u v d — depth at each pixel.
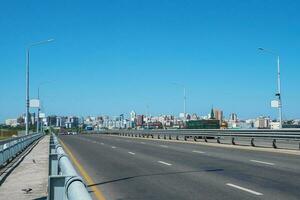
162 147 40.81
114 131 117.12
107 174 19.11
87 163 24.59
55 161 10.22
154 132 74.06
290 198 12.58
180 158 27.30
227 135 44.97
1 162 21.81
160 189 14.59
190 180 16.75
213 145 42.56
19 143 33.25
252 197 12.81
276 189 14.24
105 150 37.19
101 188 14.92
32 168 21.44
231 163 23.31
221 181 16.31
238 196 13.02
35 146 44.22
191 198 12.79
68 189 5.51
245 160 24.92
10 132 90.25
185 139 58.88
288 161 24.00
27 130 54.41
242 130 41.88
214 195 13.26
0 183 15.95
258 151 32.47
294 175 17.88
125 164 23.78
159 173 19.23
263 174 18.30
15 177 17.77
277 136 36.16
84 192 4.96
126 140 62.81
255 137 39.34
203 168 21.05
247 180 16.48
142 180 16.94
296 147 36.06
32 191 14.20
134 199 12.70
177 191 14.12
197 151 33.84
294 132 34.19
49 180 6.34
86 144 49.53
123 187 15.12
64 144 49.81
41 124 120.31
